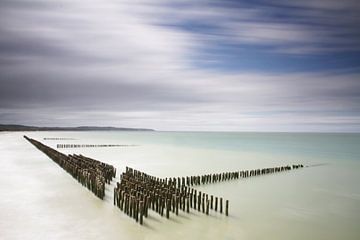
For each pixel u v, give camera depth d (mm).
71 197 19391
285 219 17719
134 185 19578
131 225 14789
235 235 14531
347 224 17250
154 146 83375
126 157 50938
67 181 24578
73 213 16094
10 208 16297
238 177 31203
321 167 42375
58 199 18734
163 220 15945
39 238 12586
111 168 28812
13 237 12555
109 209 17188
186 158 50500
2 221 14266
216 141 119688
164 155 55469
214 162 45062
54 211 16234
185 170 36031
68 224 14398
